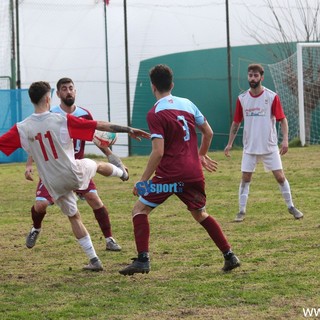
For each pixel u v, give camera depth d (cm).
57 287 1372
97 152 4612
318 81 4859
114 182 3117
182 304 1221
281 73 4922
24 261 1617
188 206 1398
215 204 2381
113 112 4725
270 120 2064
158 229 1942
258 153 2045
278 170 2052
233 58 5031
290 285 1307
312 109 4862
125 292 1314
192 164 1377
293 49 5169
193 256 1591
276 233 1820
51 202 1630
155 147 1342
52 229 2014
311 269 1418
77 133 1401
